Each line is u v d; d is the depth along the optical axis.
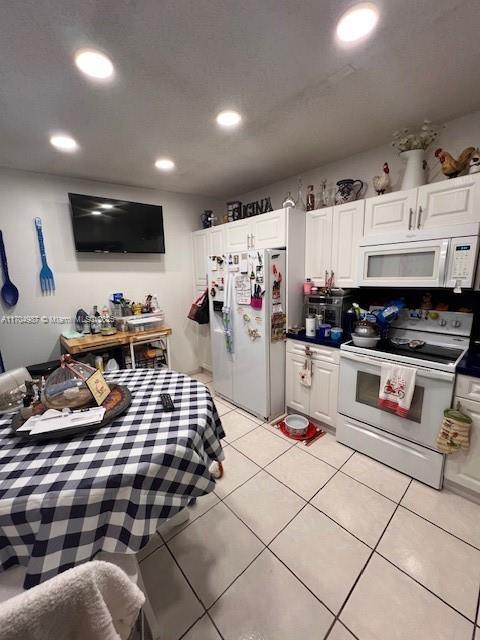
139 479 0.91
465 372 1.53
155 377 1.66
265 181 2.93
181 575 1.29
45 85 1.35
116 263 3.01
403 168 2.06
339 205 2.18
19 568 0.88
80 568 0.49
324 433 2.34
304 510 1.61
